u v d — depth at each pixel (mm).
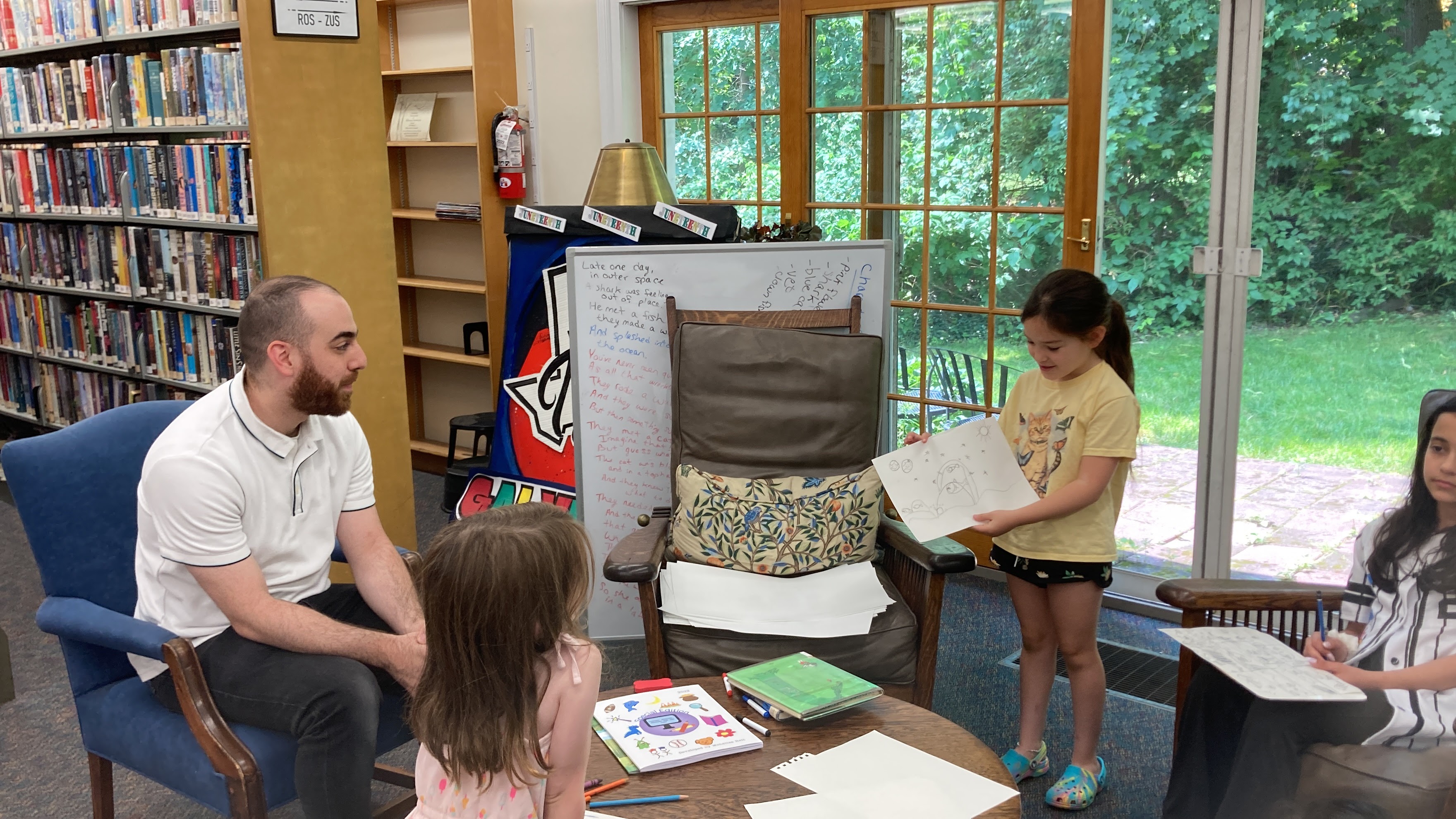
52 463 1963
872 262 2773
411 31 4617
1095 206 3150
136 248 3723
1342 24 2748
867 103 3578
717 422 2537
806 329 2725
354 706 1746
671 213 3293
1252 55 2861
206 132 3777
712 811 1460
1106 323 2111
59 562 1957
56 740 2631
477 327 4602
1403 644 1626
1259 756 1632
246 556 1869
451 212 4445
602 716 1720
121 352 4023
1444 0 2607
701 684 1864
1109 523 2199
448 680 1220
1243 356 3043
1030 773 2371
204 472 1837
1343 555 3018
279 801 1776
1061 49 3156
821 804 1466
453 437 4367
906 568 2346
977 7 3279
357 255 3303
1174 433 3309
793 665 1871
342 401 1962
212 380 3670
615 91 4215
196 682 1741
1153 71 3123
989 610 3373
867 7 3486
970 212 3438
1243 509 3166
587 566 1276
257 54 2980
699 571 2359
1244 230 2963
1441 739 1526
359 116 3244
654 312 2781
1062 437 2182
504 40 4262
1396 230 2785
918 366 3674
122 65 3621
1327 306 2922
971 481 2211
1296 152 2887
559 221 3424
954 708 2738
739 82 3979
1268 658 1634
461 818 1281
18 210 4297
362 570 2123
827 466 2512
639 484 2867
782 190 3848
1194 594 1834
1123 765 2463
